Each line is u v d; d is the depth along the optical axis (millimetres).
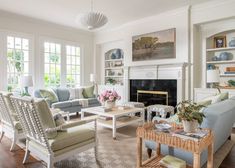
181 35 4730
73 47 6574
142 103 5191
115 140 3318
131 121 3807
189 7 4523
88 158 2588
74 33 6543
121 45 6598
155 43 5242
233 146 3014
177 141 1736
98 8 4613
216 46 4680
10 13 4965
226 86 4332
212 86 4633
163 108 4277
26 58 5383
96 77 6879
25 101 2021
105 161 2496
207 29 4648
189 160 2035
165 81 5047
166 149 2225
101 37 6887
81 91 5891
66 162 2469
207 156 1952
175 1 4223
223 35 4641
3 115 3045
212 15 4266
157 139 1872
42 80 5719
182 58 4734
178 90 4711
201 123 1976
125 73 5949
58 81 6152
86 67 6957
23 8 4633
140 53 5594
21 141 3209
